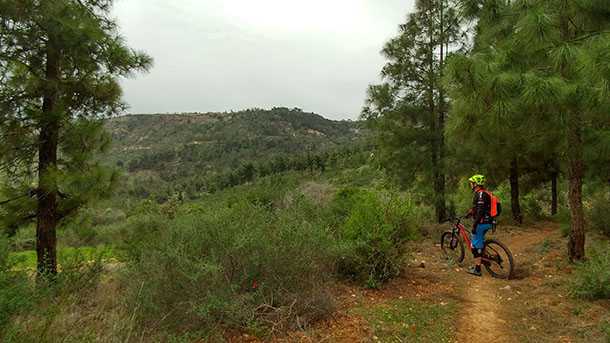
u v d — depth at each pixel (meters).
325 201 9.35
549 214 21.06
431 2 14.20
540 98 5.63
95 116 9.15
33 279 3.86
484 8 7.64
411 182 14.75
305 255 5.50
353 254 6.59
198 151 183.38
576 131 6.97
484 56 6.51
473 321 5.16
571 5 6.48
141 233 5.67
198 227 5.35
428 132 14.24
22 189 8.54
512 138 9.69
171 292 4.61
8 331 2.94
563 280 6.41
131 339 3.82
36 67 8.39
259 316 4.86
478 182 7.77
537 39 6.20
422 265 8.03
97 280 4.82
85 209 8.95
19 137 8.03
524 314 5.35
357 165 77.62
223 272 4.92
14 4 7.19
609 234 10.23
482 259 7.56
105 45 8.82
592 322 4.79
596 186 11.58
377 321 5.02
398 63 14.61
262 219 5.89
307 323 4.86
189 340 4.18
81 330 3.51
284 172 102.75
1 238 3.63
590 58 5.25
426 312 5.44
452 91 6.88
